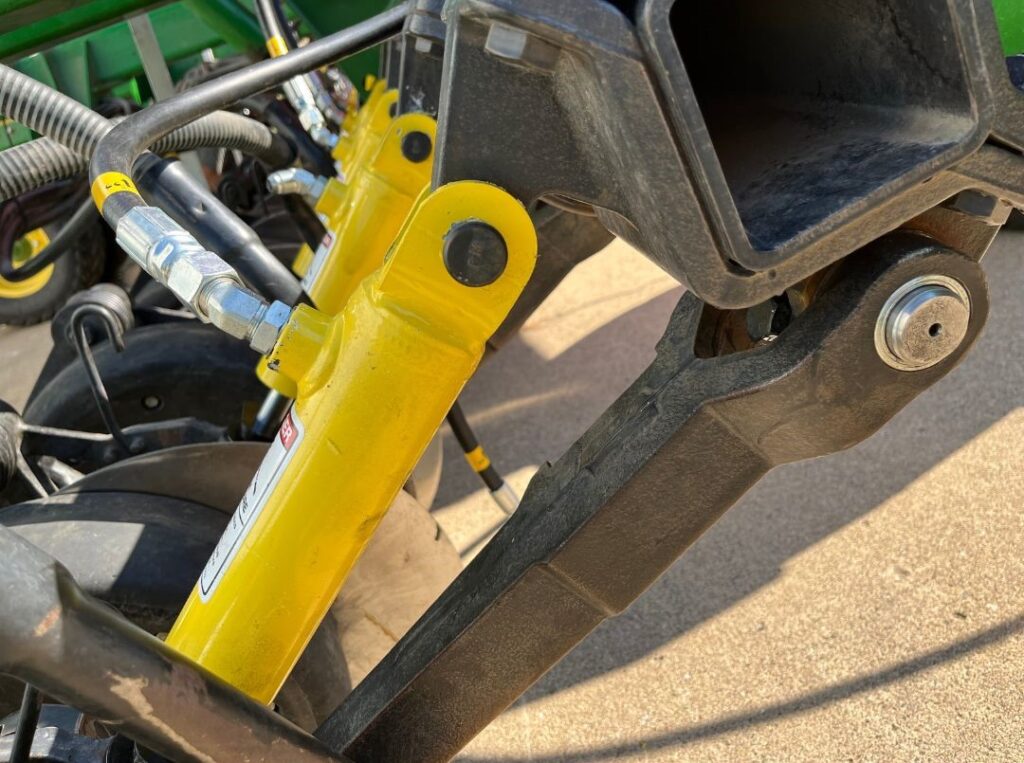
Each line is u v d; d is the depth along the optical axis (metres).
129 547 0.93
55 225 2.69
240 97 0.88
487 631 0.70
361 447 0.62
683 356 0.68
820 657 1.51
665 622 1.63
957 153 0.47
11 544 0.50
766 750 1.39
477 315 0.59
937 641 1.49
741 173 0.58
